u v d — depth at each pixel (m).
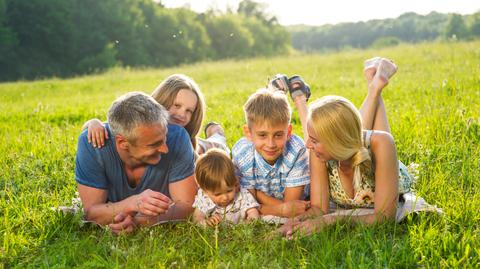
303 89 5.27
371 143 3.75
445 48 20.27
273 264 3.20
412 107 7.74
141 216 4.03
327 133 3.56
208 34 95.81
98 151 3.98
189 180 4.18
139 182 4.13
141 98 3.75
